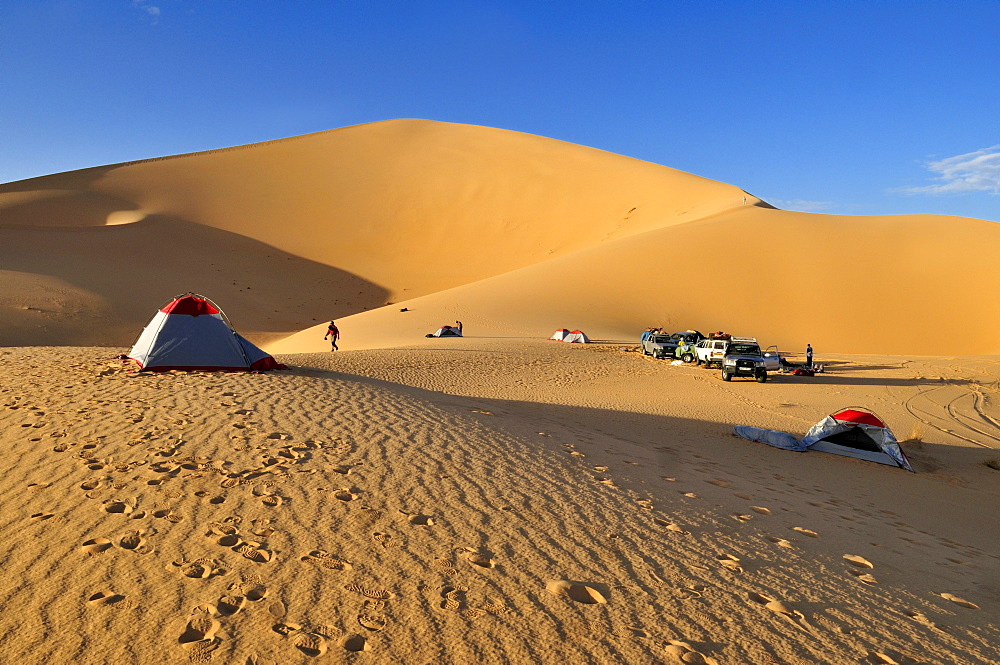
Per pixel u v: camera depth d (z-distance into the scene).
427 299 51.94
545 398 17.86
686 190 84.56
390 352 25.59
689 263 53.88
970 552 6.77
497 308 46.91
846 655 3.96
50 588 3.96
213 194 96.81
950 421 17.58
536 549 5.09
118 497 5.40
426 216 92.81
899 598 4.97
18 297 48.00
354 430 8.12
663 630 4.03
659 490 7.20
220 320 13.42
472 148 110.56
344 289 73.50
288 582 4.20
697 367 27.59
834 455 12.36
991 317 45.81
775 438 13.04
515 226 88.31
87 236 69.50
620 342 39.19
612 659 3.64
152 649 3.42
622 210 85.50
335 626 3.75
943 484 10.75
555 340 37.28
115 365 13.05
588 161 101.88
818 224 59.69
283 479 6.07
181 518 5.07
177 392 9.70
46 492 5.45
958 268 50.53
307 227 90.19
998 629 4.61
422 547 4.91
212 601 3.92
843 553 5.89
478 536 5.21
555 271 55.19
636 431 12.51
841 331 46.53
